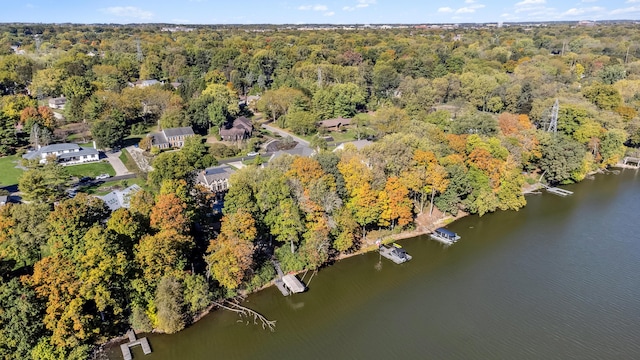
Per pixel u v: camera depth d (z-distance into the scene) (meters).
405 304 85.00
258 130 195.25
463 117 158.38
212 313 80.31
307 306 83.75
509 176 121.62
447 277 93.69
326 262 97.56
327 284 90.50
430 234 111.44
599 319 80.69
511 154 128.50
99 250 69.12
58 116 196.75
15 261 76.12
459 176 115.19
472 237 110.56
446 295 87.69
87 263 68.69
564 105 163.75
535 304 84.94
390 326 79.12
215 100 193.88
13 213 80.12
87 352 68.31
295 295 86.38
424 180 112.06
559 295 87.56
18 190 125.62
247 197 89.12
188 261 83.00
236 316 80.12
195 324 77.62
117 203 109.00
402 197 104.62
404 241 108.19
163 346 72.81
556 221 119.31
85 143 169.25
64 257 70.94
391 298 86.75
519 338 76.25
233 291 84.00
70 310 65.75
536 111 175.75
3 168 144.12
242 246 79.69
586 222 118.69
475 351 73.31
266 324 78.62
